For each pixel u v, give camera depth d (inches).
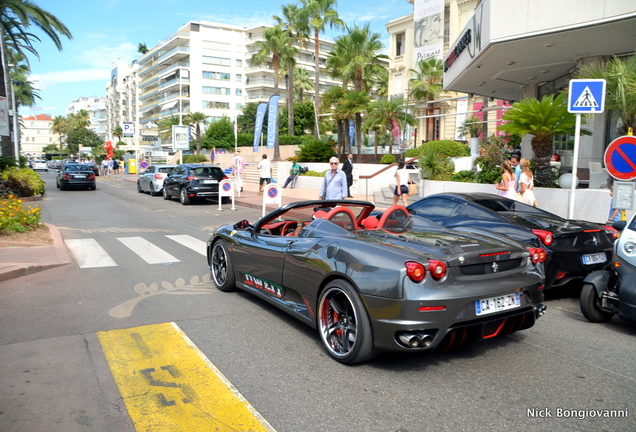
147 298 222.7
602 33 422.0
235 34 3048.7
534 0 426.6
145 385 134.0
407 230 176.2
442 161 653.9
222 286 232.2
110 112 4771.2
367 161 1237.7
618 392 130.5
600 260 224.1
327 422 114.2
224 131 2169.0
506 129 452.1
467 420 115.3
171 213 593.3
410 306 130.1
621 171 259.0
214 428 111.3
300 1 1585.9
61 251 319.3
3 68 740.0
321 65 3208.7
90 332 176.7
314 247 164.1
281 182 1038.4
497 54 505.0
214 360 151.6
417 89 1300.4
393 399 126.0
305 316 168.9
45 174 2032.5
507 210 261.7
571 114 416.8
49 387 132.2
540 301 151.6
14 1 848.3
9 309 204.4
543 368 146.7
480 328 138.6
